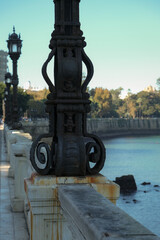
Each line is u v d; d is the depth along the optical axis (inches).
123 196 1470.2
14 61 676.7
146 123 7047.2
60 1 131.1
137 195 1485.0
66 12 132.0
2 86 3924.7
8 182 424.5
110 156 3041.3
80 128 127.8
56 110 129.7
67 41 127.4
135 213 1204.5
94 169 128.3
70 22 130.5
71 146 124.3
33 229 122.0
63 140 125.0
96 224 69.9
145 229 65.2
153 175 2028.8
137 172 2149.4
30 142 297.4
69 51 128.1
